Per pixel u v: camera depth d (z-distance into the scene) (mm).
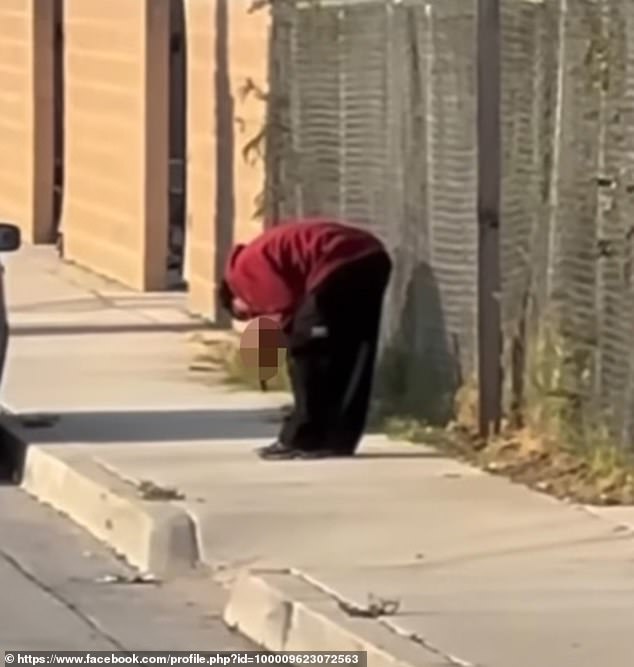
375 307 28984
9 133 59438
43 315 44000
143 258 47656
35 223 57719
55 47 57281
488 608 21047
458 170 30391
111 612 22609
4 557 25406
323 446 29172
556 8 27672
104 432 31281
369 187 33438
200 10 43281
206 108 43031
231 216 41312
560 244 27891
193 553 24578
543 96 28109
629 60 26125
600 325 27125
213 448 30016
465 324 30297
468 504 26125
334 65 34625
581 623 20438
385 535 24594
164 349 39438
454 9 30266
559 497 26484
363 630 20094
